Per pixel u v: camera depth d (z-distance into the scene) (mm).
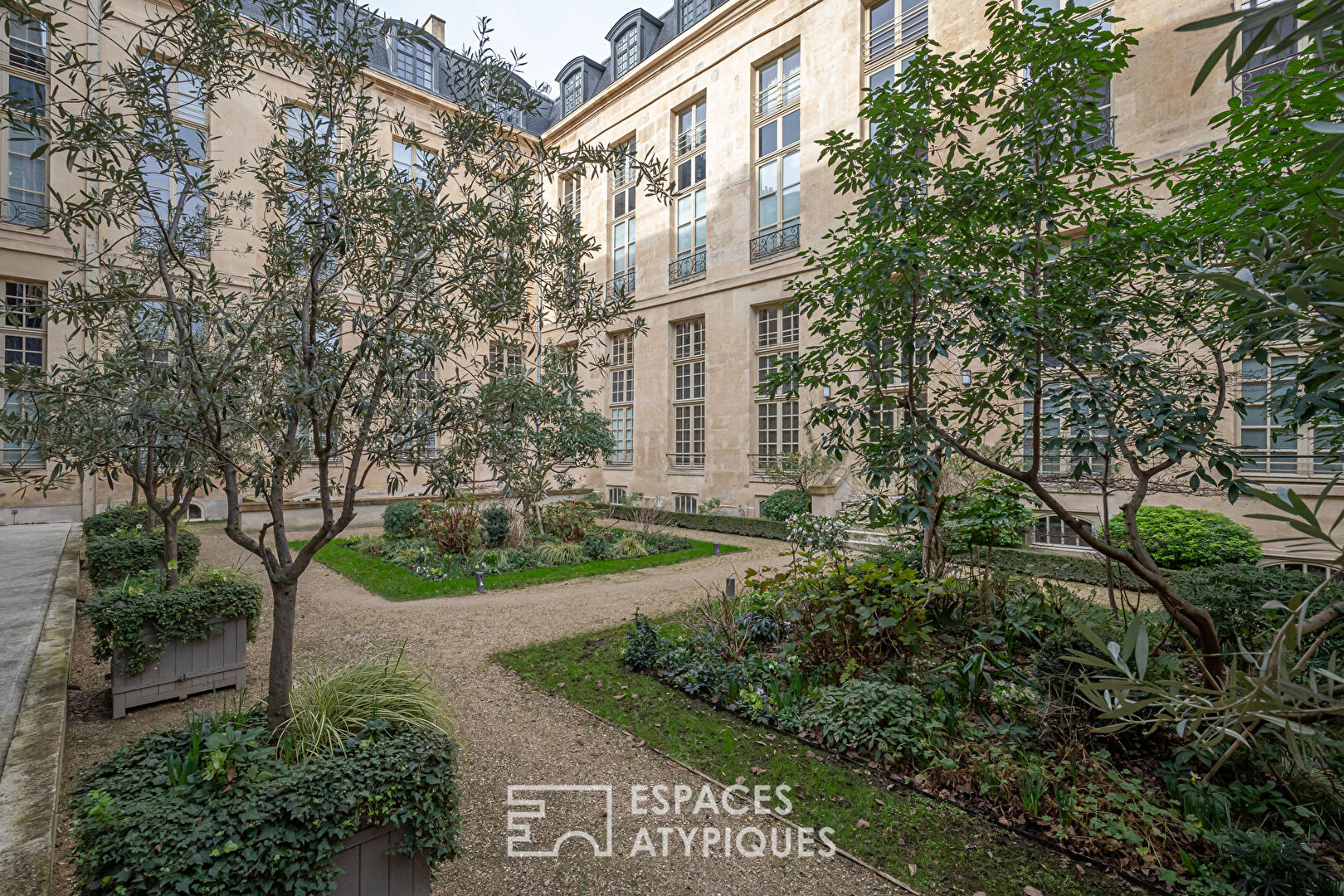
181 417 2678
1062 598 6113
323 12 3105
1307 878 2898
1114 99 10812
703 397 19406
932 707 4590
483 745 4535
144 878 2021
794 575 6125
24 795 2973
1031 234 5008
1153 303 4395
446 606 8578
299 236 3285
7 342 13367
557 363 3590
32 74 12016
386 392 3051
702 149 19469
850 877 3191
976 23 13250
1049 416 4227
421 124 15602
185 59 3051
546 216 3812
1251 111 3793
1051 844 3357
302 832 2307
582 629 7465
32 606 6715
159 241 3180
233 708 5008
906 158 4648
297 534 15203
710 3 19297
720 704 5164
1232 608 5188
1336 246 1848
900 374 4980
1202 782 3266
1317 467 8938
